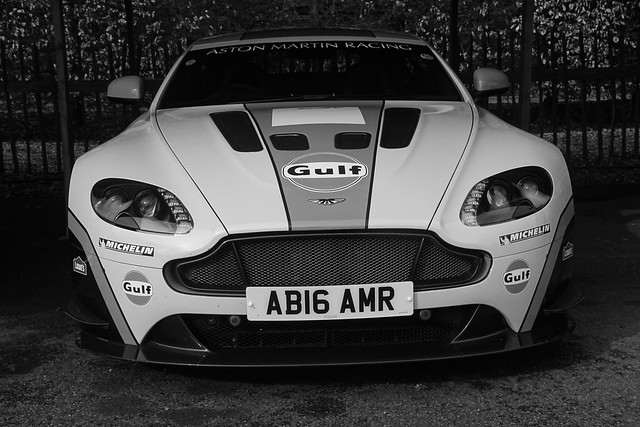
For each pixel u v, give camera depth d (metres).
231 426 2.80
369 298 2.91
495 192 3.07
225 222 2.91
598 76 8.02
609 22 10.55
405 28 10.62
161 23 10.30
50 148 9.96
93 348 3.15
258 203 2.95
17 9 10.34
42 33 10.42
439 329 3.04
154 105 4.18
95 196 3.16
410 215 2.91
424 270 2.94
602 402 2.93
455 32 7.54
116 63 10.42
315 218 2.88
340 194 2.98
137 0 10.20
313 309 2.91
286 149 3.28
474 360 3.34
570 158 8.60
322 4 10.44
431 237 2.91
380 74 4.31
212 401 3.01
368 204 2.94
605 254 5.20
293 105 3.97
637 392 3.01
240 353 2.97
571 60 10.67
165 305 2.96
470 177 3.10
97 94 8.09
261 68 4.39
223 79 4.31
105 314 3.11
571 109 11.66
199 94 4.25
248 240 2.88
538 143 3.45
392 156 3.22
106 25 10.33
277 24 10.50
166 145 3.39
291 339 3.00
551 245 3.11
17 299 4.43
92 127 11.00
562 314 3.28
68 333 3.84
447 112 3.82
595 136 10.44
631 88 11.25
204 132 3.52
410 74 4.33
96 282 3.10
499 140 3.41
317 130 3.47
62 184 7.95
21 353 3.57
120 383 3.20
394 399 2.99
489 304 2.99
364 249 2.91
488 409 2.89
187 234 2.94
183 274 2.96
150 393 3.10
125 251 3.00
